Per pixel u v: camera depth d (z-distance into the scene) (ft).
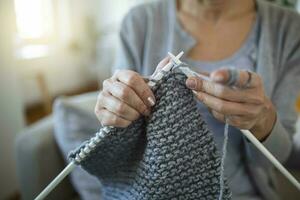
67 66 9.82
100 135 1.63
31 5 8.64
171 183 1.63
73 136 3.00
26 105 8.48
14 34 4.90
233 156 2.42
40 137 3.10
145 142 1.74
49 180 3.12
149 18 2.72
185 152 1.59
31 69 8.47
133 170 1.82
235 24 2.53
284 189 3.10
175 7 2.68
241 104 1.48
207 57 2.52
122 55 2.72
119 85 1.58
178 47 2.52
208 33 2.55
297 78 2.41
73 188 3.35
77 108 3.05
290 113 2.38
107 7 10.21
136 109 1.57
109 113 1.61
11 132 4.93
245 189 2.50
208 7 2.48
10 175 4.97
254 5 2.61
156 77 1.57
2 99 4.69
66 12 9.52
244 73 1.39
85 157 1.67
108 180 2.00
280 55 2.44
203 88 1.49
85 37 10.16
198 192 1.65
